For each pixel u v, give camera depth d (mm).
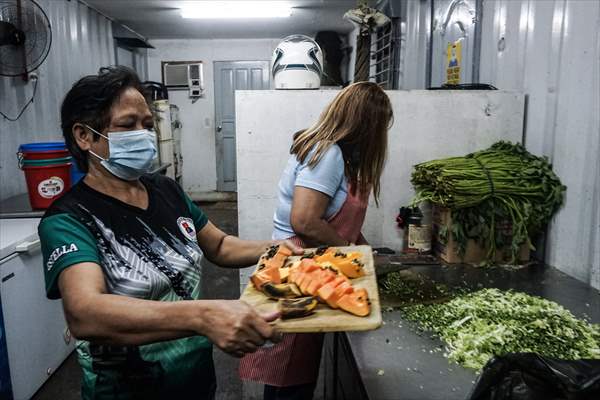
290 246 1243
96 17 4891
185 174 7270
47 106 3678
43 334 2301
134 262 943
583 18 1657
